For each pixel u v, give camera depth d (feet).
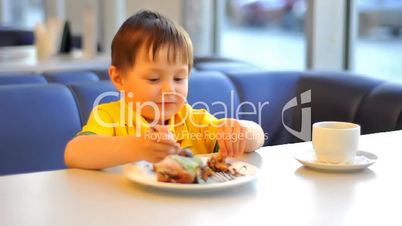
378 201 2.68
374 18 9.13
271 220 2.42
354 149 3.27
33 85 5.65
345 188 2.88
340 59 9.43
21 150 5.33
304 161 3.26
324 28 9.24
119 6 16.62
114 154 3.11
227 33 13.67
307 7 9.35
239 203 2.63
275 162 3.39
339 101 6.34
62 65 9.01
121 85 3.97
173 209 2.55
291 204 2.62
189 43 3.84
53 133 5.46
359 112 6.12
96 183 2.93
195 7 13.32
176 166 2.85
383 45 9.06
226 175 3.00
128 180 2.97
